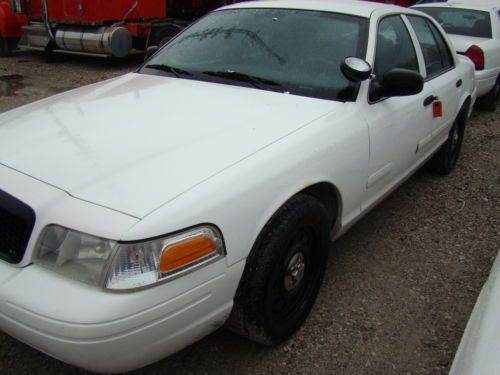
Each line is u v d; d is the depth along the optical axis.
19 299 1.80
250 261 2.18
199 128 2.41
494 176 5.02
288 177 2.28
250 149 2.27
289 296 2.50
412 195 4.51
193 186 1.97
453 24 7.32
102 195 1.89
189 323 1.95
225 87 2.97
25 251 1.89
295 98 2.83
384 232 3.82
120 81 3.26
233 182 2.05
